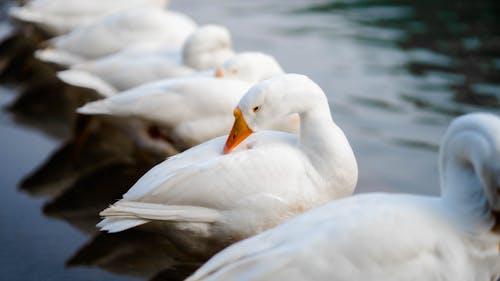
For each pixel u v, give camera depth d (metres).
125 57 8.19
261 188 4.86
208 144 5.33
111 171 6.96
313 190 4.97
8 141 7.55
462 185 3.87
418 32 14.29
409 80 11.35
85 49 9.18
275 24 14.20
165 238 5.59
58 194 6.43
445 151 3.99
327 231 3.59
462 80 11.49
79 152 7.34
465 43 13.64
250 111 5.13
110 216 4.79
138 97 6.61
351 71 11.63
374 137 8.95
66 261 5.28
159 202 4.85
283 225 3.74
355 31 14.12
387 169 7.93
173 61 7.91
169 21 9.22
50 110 8.55
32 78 9.62
